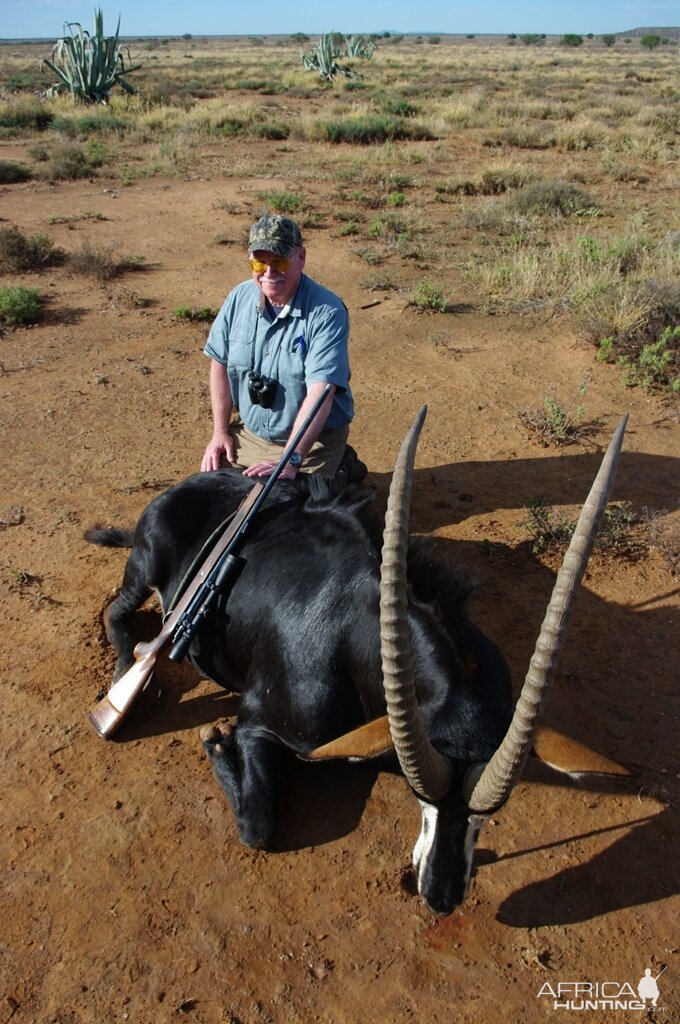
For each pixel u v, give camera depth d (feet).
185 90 126.31
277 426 16.34
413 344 29.81
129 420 24.08
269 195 49.75
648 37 380.58
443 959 10.53
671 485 21.27
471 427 24.13
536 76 166.20
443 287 35.65
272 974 10.35
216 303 33.68
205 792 12.74
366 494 12.64
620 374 27.37
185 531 13.62
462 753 9.30
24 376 26.84
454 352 29.09
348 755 9.43
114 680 14.71
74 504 19.98
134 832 12.09
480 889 11.35
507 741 8.27
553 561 18.08
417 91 122.42
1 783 12.82
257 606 12.30
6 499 20.13
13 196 54.39
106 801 12.55
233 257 40.01
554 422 23.39
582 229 43.75
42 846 11.87
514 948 10.67
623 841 12.06
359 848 11.91
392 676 8.07
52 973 10.35
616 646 15.67
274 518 12.91
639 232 40.09
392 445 23.06
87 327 31.27
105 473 21.34
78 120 84.23
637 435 23.76
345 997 10.12
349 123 78.38
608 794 12.77
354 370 27.73
